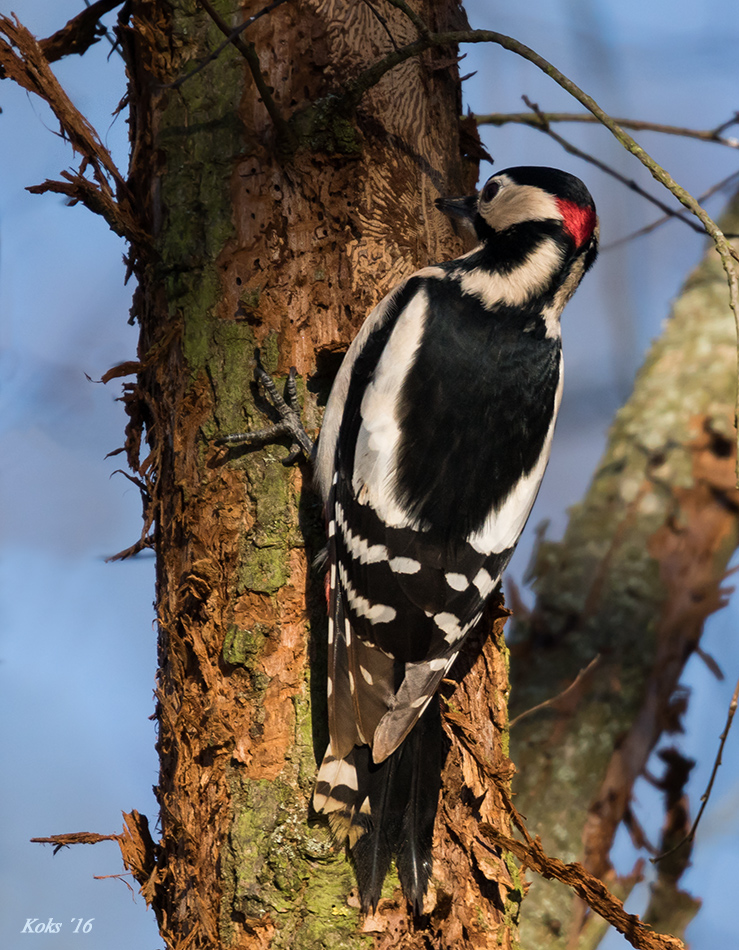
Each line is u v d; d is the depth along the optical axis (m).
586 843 10.38
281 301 7.63
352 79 7.75
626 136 6.97
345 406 7.41
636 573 11.18
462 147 9.06
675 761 10.80
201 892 6.93
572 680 10.90
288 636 7.19
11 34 7.70
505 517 7.35
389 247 7.85
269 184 7.68
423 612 6.98
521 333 7.77
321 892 6.70
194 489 7.50
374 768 6.90
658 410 11.85
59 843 7.66
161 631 7.75
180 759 7.24
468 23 8.68
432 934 6.80
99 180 7.96
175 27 7.90
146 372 7.99
